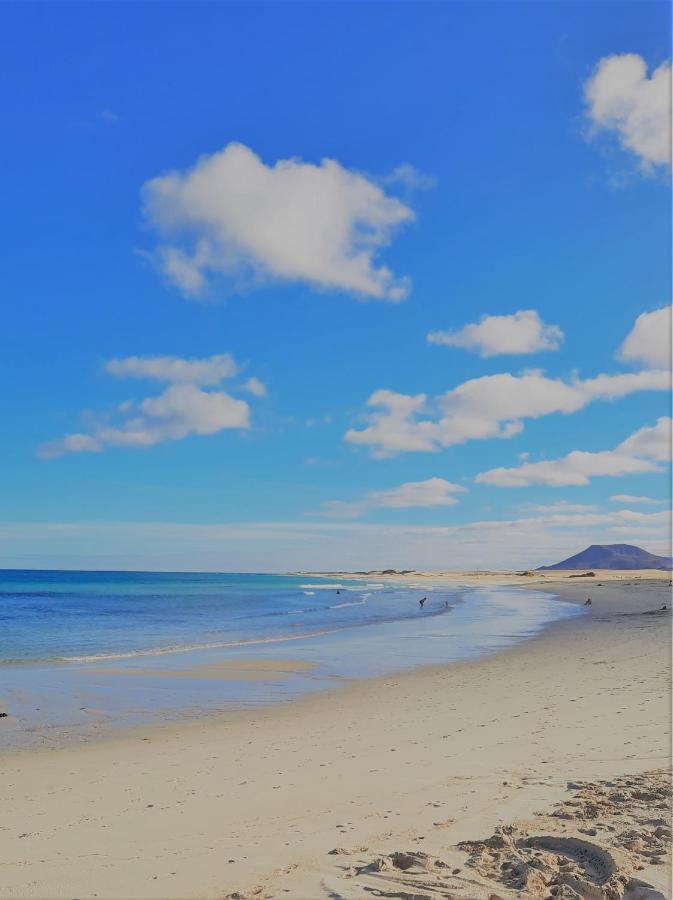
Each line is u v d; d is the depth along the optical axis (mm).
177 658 22391
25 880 5012
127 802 7422
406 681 17094
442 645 25672
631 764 7738
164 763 9477
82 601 65562
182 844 5758
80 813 7055
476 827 5734
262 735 11305
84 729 12227
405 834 5652
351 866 4914
